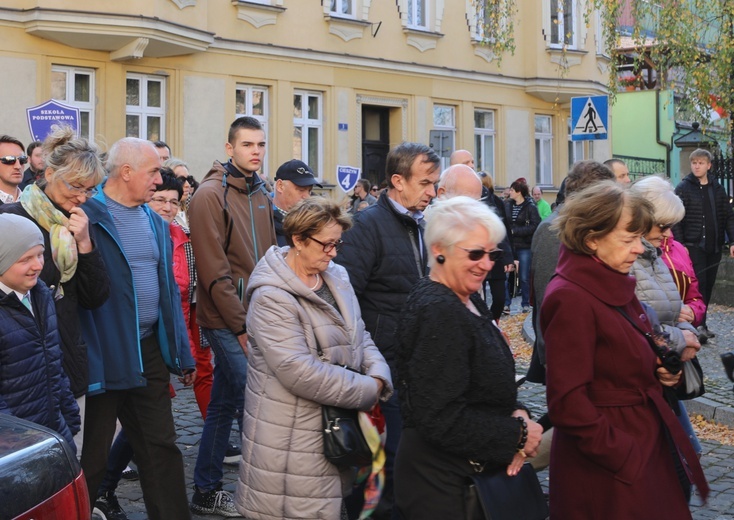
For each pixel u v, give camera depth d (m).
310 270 4.30
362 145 23.33
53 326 4.27
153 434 5.14
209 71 19.64
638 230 3.81
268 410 4.08
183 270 7.29
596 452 3.67
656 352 3.87
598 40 27.61
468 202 3.59
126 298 4.96
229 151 6.15
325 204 4.27
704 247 11.56
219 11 19.72
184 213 8.57
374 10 22.73
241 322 5.76
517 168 26.61
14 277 4.05
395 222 5.07
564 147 27.86
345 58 22.09
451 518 3.48
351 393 4.05
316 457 4.05
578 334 3.73
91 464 4.98
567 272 3.85
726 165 15.95
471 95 25.23
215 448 5.83
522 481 3.58
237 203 6.04
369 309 5.02
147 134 18.95
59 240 4.55
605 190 3.83
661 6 18.06
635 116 31.95
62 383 4.35
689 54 17.36
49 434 3.09
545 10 26.44
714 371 9.51
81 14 16.95
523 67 26.58
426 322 3.43
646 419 3.78
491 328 3.59
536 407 8.64
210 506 5.80
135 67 18.41
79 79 17.91
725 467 6.86
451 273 3.55
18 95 17.00
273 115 20.89
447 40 24.48
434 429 3.38
